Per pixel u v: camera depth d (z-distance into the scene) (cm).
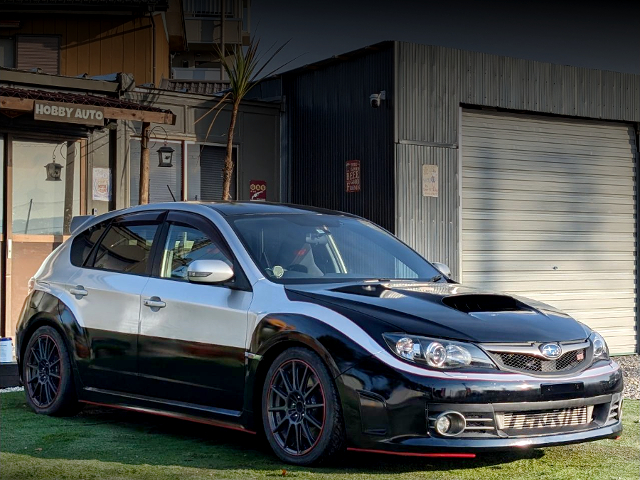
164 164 1240
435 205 1218
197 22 2684
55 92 1084
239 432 604
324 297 516
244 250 563
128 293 607
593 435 500
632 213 1466
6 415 664
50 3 1709
